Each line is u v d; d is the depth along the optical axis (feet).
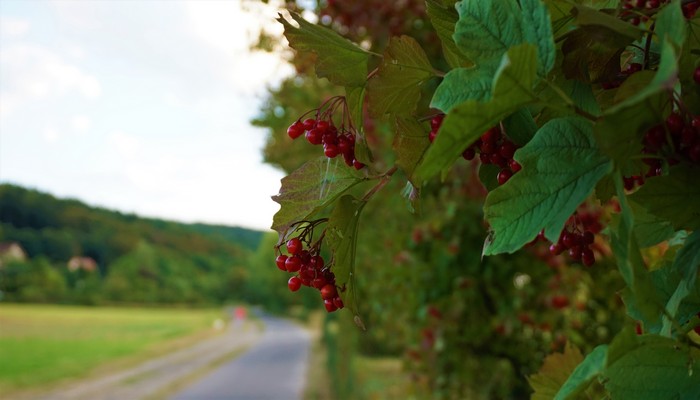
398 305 17.02
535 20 2.85
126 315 212.64
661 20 2.63
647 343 2.68
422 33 14.70
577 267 12.32
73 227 296.92
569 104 2.61
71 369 74.02
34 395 55.16
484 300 14.34
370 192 4.00
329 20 15.16
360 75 4.11
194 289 302.86
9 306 226.99
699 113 2.99
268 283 242.37
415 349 16.07
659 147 2.73
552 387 4.55
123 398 53.01
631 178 3.85
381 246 18.35
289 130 4.18
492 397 14.21
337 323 49.03
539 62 2.80
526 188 2.93
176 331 154.71
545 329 13.14
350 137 4.12
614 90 3.53
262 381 62.64
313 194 3.97
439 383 14.74
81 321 172.04
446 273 14.58
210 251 334.65
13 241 278.05
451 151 2.64
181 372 72.38
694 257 3.01
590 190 2.77
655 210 3.01
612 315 12.23
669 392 2.80
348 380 41.24
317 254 3.97
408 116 3.97
